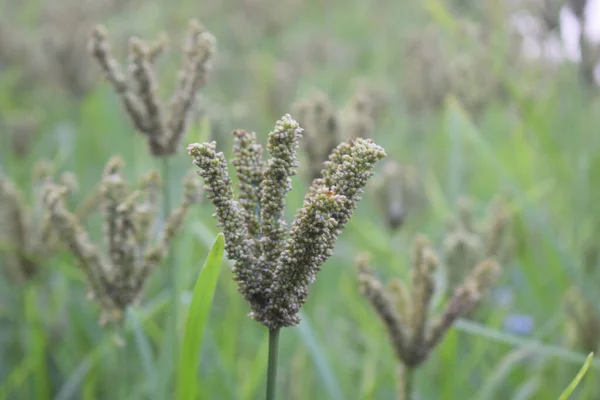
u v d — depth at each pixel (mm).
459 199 1345
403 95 2334
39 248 1229
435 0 1617
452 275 1217
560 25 1486
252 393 1277
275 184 915
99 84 2119
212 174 906
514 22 1874
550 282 1575
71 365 1381
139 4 2955
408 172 1402
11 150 1791
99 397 1372
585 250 1418
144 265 1079
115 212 1069
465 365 1312
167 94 2137
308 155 1251
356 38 3525
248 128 1611
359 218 1736
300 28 3473
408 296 1079
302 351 1302
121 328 1098
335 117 1242
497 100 1795
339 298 1682
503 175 1363
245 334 1483
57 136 2062
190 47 1123
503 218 1295
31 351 1323
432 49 2420
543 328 1344
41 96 2549
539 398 1302
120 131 2252
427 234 1775
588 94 1652
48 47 2250
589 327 1245
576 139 1614
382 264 1647
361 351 1572
